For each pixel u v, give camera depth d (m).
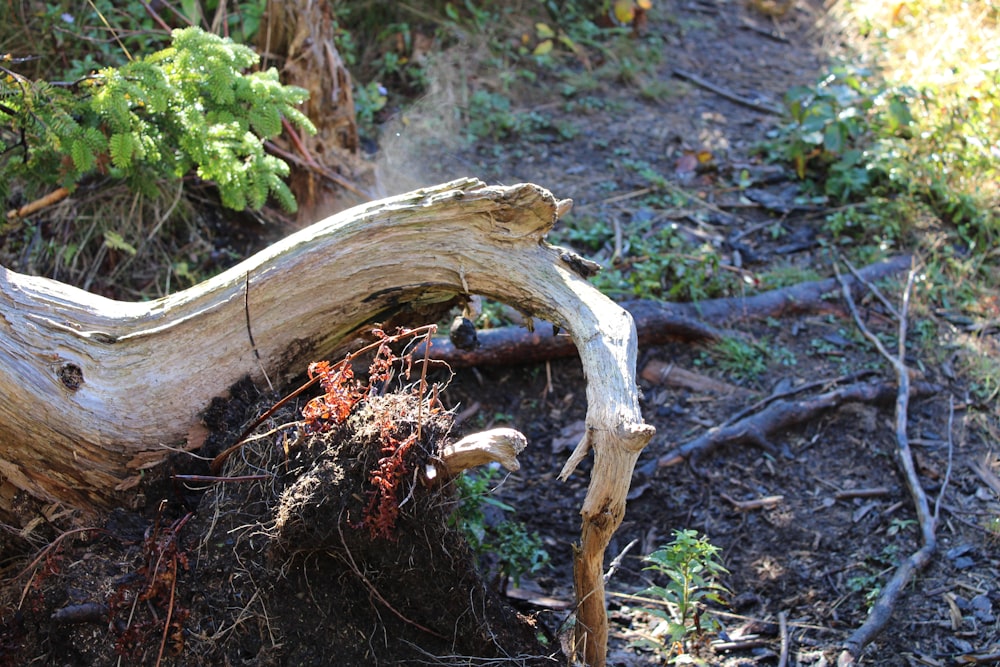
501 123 5.81
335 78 4.63
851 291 4.82
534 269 2.77
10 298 2.65
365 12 6.25
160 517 2.64
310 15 4.45
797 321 4.70
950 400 4.27
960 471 3.95
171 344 2.75
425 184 5.21
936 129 5.56
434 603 2.58
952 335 4.61
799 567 3.61
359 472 2.43
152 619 2.53
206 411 2.77
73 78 4.27
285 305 2.79
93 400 2.65
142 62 3.35
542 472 3.99
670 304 4.61
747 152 5.92
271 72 3.70
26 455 2.62
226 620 2.53
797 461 4.03
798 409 4.13
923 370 4.39
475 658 2.63
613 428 2.41
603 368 2.55
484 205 2.72
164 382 2.73
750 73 6.82
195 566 2.56
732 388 4.33
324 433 2.50
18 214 4.10
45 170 3.71
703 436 4.04
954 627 3.30
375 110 5.70
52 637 2.55
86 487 2.69
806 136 5.60
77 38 4.73
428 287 2.86
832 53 7.06
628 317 2.66
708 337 4.49
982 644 3.23
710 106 6.39
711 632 3.29
